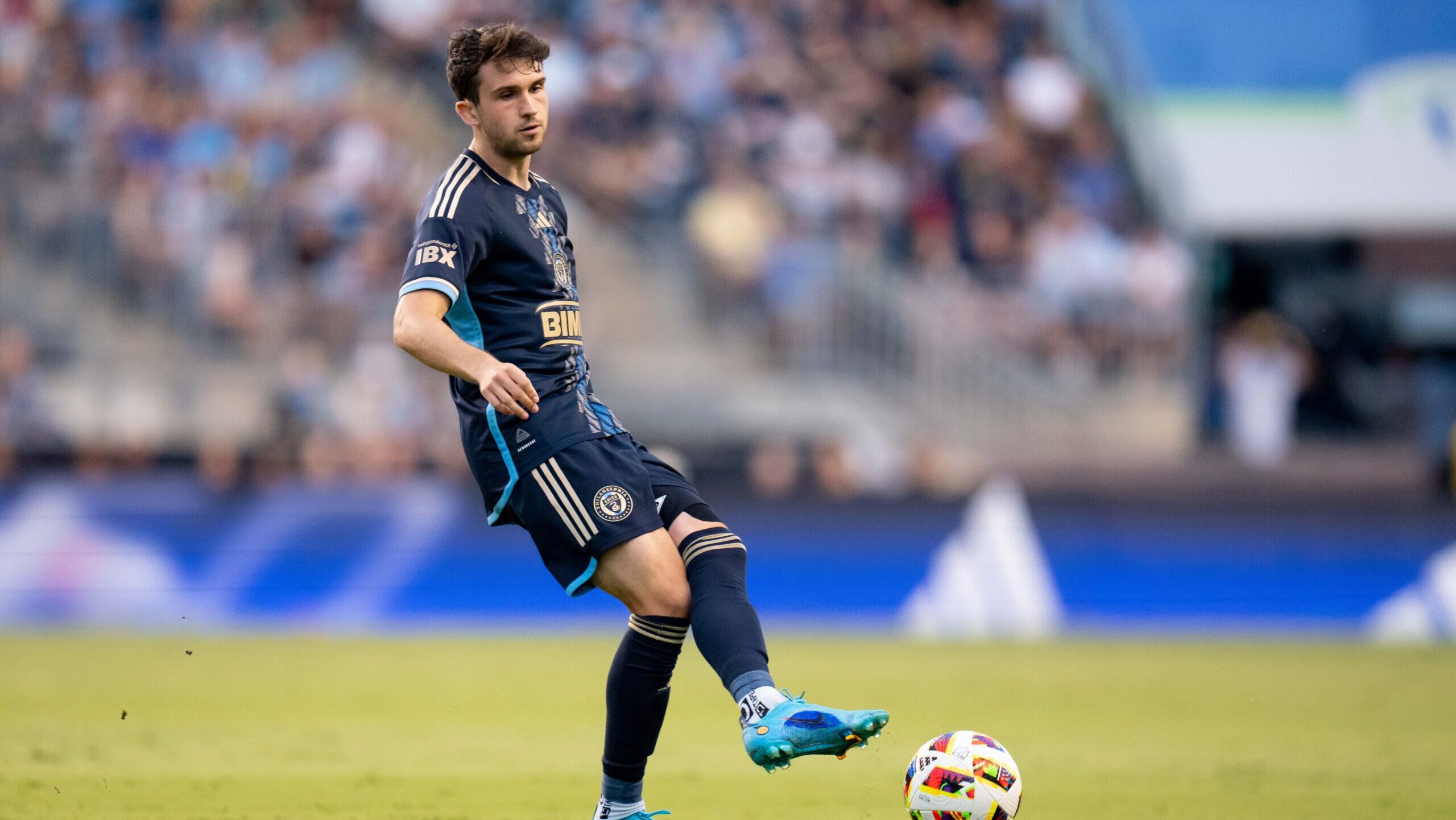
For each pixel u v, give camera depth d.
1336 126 65.19
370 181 58.06
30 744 22.52
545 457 13.86
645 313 54.66
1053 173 62.28
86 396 51.25
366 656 37.84
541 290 14.20
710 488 49.59
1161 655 39.56
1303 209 65.12
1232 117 65.00
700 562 14.12
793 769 21.09
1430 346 64.06
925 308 53.56
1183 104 64.94
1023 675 34.19
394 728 25.17
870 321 53.41
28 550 48.62
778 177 60.06
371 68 62.25
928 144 61.75
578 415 14.10
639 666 14.09
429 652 39.16
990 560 48.81
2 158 58.22
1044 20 64.88
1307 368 61.81
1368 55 65.19
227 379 52.22
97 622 48.16
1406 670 35.75
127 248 53.53
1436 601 48.69
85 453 50.62
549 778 19.77
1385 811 17.44
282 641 42.50
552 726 25.72
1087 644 43.06
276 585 48.72
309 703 28.58
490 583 48.88
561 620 48.62
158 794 17.88
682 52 62.38
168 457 50.72
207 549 48.97
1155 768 21.36
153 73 60.50
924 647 41.81
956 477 51.81
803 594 48.62
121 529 49.09
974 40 64.19
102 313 53.12
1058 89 63.75
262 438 51.31
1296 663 37.41
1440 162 65.00
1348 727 26.02
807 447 51.97
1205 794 18.88
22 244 53.16
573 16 62.81
